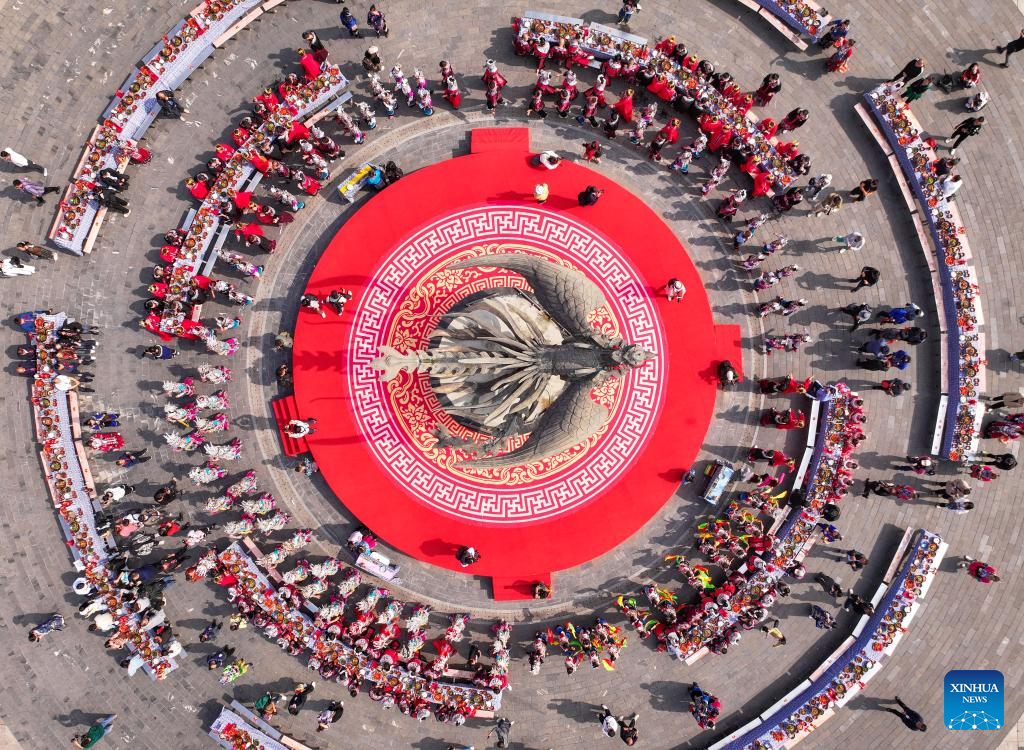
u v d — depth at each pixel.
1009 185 25.69
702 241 25.83
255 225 24.70
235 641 24.72
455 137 25.78
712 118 24.48
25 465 24.81
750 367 25.67
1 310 24.83
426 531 24.72
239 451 24.67
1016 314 25.66
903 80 24.67
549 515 24.88
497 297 23.47
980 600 25.19
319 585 23.66
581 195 24.62
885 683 25.17
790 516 25.17
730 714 25.09
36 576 24.64
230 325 24.55
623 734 23.83
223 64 25.48
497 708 24.03
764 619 25.23
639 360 16.11
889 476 25.58
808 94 25.97
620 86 25.84
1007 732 24.92
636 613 24.25
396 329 25.17
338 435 24.84
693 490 25.42
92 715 24.47
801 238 25.72
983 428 25.47
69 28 25.45
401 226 25.31
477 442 21.69
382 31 24.92
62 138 25.41
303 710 24.73
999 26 25.89
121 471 24.94
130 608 23.44
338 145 25.64
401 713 24.81
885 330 24.91
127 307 25.19
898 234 25.67
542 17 25.14
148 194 25.34
